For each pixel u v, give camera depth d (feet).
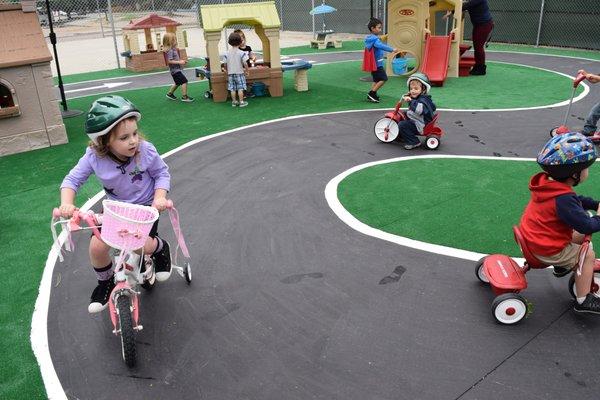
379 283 13.79
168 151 26.22
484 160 22.95
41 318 13.07
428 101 24.29
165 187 11.84
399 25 43.57
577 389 10.05
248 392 10.35
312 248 15.83
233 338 11.96
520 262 14.42
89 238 17.37
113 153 11.25
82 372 11.12
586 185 19.70
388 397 10.02
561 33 57.21
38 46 26.91
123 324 10.69
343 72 47.19
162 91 42.63
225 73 37.09
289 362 11.10
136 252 11.93
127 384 10.73
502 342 11.39
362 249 15.60
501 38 62.59
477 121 29.35
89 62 62.23
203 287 14.08
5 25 26.81
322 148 25.64
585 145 10.71
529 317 12.16
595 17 53.88
